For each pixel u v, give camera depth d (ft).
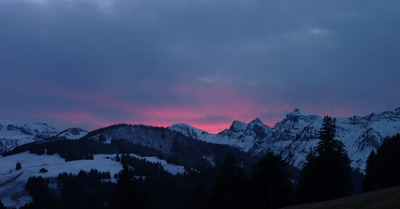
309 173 199.72
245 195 210.38
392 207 79.82
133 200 217.97
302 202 203.72
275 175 200.44
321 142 191.11
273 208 195.62
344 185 185.47
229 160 215.92
